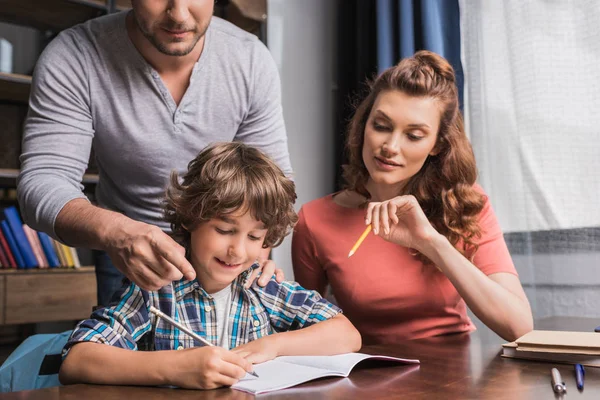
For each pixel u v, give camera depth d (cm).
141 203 137
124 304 91
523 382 73
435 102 124
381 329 135
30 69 247
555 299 219
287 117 286
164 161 133
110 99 127
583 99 216
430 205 134
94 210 98
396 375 78
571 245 216
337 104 298
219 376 70
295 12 294
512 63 231
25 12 242
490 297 115
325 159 298
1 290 221
